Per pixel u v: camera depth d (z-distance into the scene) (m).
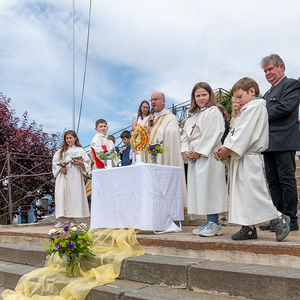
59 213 5.41
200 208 3.43
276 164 3.79
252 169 2.86
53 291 3.17
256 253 2.62
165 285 2.81
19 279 3.66
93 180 4.36
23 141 9.55
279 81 3.81
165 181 4.05
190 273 2.66
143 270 2.97
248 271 2.38
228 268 2.51
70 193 5.49
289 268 2.42
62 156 5.59
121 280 3.09
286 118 3.62
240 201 2.88
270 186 3.97
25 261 4.20
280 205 3.90
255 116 2.87
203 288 2.57
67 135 5.63
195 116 3.83
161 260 2.96
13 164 9.26
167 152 4.96
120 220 4.02
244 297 2.34
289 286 2.15
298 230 3.61
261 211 2.78
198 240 3.02
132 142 4.76
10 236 5.02
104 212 4.21
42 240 4.53
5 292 3.47
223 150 2.89
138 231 3.91
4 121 9.64
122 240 3.50
